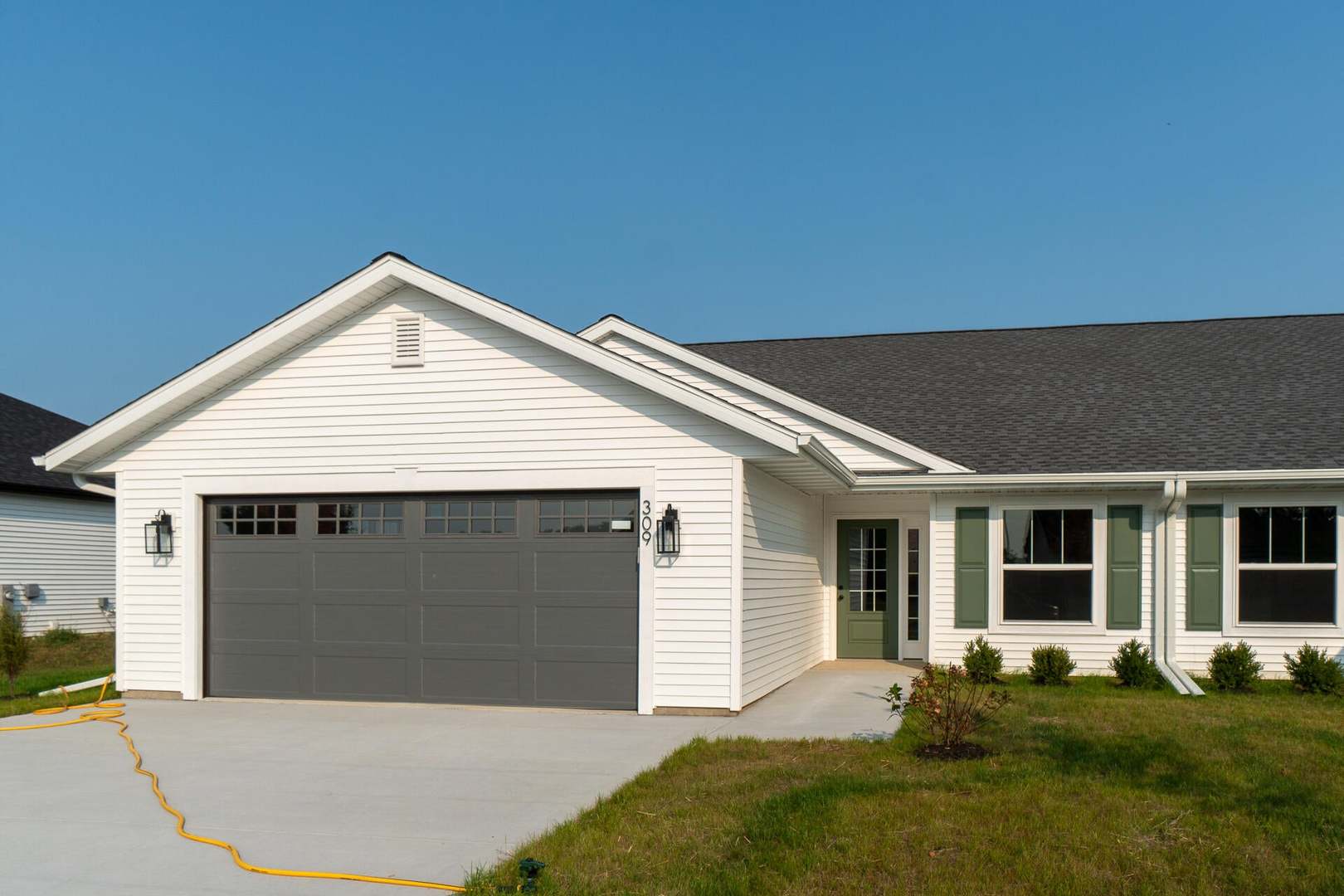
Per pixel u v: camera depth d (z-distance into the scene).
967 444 15.02
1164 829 6.41
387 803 7.45
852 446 15.03
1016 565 14.28
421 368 11.91
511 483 11.60
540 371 11.62
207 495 12.48
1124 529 13.96
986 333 20.08
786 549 13.64
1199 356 17.48
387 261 11.62
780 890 5.56
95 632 24.88
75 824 7.02
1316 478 12.96
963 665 13.97
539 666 11.55
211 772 8.49
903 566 16.48
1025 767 7.95
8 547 22.70
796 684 13.54
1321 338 17.59
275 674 12.27
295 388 12.23
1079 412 15.68
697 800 7.27
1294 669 12.72
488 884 5.54
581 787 7.87
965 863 5.90
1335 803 6.91
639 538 11.33
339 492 12.06
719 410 10.92
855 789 7.35
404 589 11.98
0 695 14.09
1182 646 13.70
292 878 5.88
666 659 11.15
